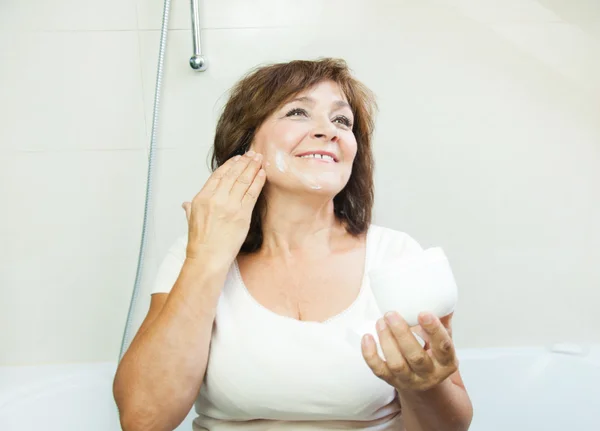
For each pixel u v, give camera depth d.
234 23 1.19
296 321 0.71
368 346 0.53
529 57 1.22
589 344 1.30
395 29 1.21
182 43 1.19
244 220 0.71
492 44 1.21
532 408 1.22
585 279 1.29
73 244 1.25
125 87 1.21
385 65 1.21
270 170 0.76
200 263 0.69
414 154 1.24
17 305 1.26
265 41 1.20
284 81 0.78
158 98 1.15
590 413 1.18
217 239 0.70
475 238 1.27
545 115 1.24
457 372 0.75
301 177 0.74
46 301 1.26
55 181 1.23
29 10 1.18
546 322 1.31
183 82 1.20
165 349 0.67
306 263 0.79
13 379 1.20
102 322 1.27
